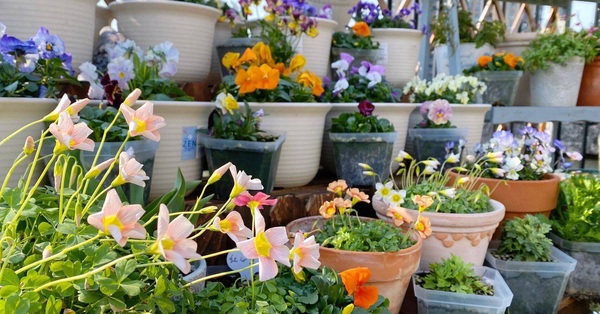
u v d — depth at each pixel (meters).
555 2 3.50
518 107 2.63
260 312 0.84
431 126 2.19
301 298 0.98
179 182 1.18
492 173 1.96
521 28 3.80
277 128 1.68
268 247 0.67
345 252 1.24
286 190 1.77
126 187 1.29
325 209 1.35
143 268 0.82
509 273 1.67
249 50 1.74
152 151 1.34
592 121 2.79
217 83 2.04
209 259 1.50
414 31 2.48
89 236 0.77
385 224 1.44
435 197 1.60
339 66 2.13
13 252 0.75
